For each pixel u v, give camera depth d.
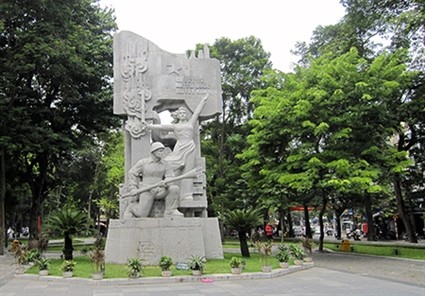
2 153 24.00
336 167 18.23
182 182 17.27
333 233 60.66
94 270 13.45
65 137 25.41
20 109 23.41
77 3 25.66
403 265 16.31
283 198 23.64
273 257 17.88
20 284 11.92
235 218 18.56
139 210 15.95
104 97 26.38
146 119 18.33
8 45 24.00
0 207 24.02
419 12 21.27
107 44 27.70
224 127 37.06
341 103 19.50
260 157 21.86
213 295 9.58
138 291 10.37
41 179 30.00
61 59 23.45
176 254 15.42
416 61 23.11
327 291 10.02
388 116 20.08
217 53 36.72
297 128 19.97
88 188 43.69
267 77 23.88
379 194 33.66
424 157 27.78
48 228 17.64
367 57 24.67
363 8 23.62
